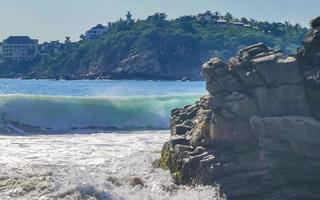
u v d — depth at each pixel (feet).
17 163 82.12
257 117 68.33
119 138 113.80
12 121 127.54
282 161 67.72
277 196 67.62
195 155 70.74
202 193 66.13
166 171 76.48
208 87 71.82
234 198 67.36
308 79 67.31
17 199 61.72
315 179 68.03
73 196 62.64
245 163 68.18
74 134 122.62
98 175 71.31
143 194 65.36
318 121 66.44
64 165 80.79
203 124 72.38
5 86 465.47
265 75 68.59
